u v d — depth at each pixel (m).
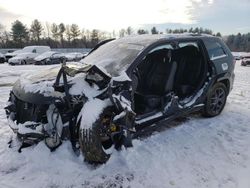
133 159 3.24
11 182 2.77
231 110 5.30
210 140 3.85
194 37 4.39
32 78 3.46
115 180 2.85
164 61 4.24
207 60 4.48
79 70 3.14
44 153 3.09
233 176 2.95
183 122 4.57
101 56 4.11
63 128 2.97
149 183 2.81
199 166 3.15
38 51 22.45
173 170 3.05
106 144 3.14
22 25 55.38
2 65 19.16
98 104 2.93
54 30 60.78
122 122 3.00
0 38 54.97
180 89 4.39
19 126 3.00
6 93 6.94
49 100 2.93
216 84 4.69
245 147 3.64
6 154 3.28
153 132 4.09
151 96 3.92
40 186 2.72
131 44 3.98
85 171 2.96
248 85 8.77
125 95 3.18
